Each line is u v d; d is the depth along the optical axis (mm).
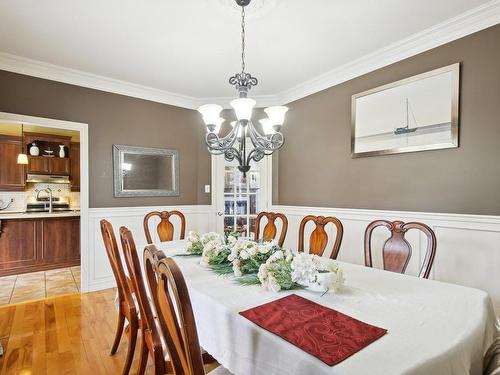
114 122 3576
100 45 2680
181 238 3100
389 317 1097
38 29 2408
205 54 2863
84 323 2574
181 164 4113
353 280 1558
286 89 3840
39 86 3092
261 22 2318
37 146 5477
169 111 4020
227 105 4230
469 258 2322
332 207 3414
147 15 2217
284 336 946
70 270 4234
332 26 2381
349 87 3227
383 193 2908
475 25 2250
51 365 1964
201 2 2062
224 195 4316
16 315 2730
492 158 2197
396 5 2107
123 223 3629
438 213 2492
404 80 2701
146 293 1476
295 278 1371
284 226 2703
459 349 890
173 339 937
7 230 3957
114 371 1912
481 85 2246
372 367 780
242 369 1055
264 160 4219
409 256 1806
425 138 2559
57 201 5762
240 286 1443
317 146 3596
